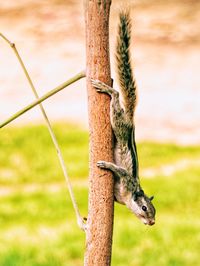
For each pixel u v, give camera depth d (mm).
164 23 31344
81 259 12438
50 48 28609
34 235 13547
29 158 19172
